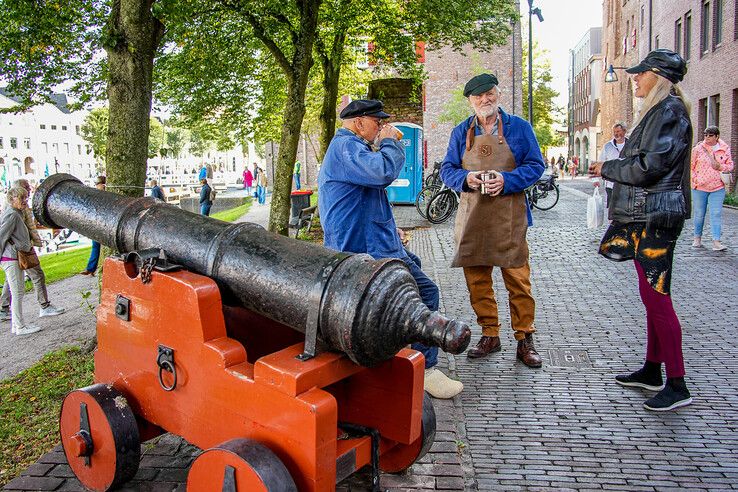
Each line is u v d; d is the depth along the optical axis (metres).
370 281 2.41
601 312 6.36
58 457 3.61
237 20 12.55
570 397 4.26
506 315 6.38
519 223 4.73
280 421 2.43
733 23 19.48
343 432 2.87
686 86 25.09
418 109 23.08
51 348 6.83
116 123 5.65
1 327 8.11
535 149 4.61
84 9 6.99
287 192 12.22
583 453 3.48
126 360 3.15
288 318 2.62
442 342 2.35
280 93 17.56
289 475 2.35
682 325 5.76
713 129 9.46
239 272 2.79
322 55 15.38
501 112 4.65
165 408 2.96
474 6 14.15
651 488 3.11
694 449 3.49
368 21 14.54
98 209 3.55
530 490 3.12
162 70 14.22
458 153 4.81
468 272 5.05
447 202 14.60
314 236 13.96
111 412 3.04
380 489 3.11
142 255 2.97
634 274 8.13
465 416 4.00
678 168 3.80
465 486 3.16
